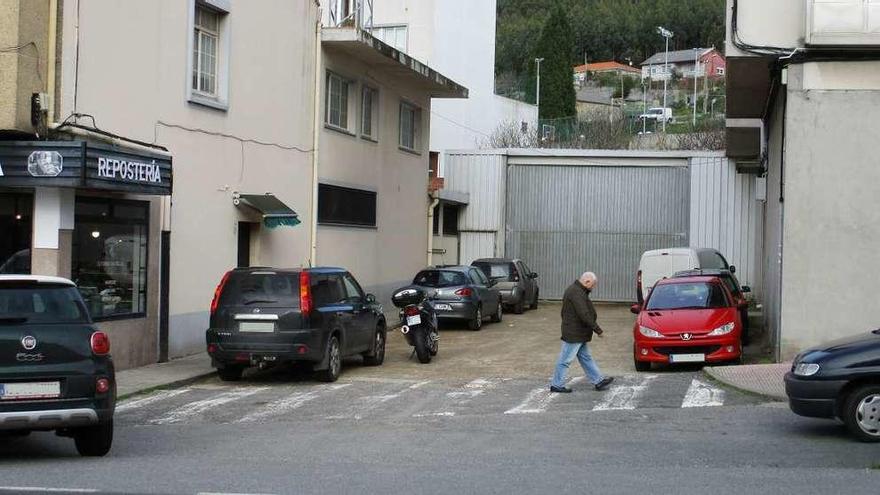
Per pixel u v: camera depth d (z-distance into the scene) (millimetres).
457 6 45312
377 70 28156
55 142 14164
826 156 16953
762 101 22469
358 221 27156
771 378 15258
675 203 34719
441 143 44250
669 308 18156
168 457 9875
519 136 50344
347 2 30094
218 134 19688
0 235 14898
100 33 15891
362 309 17781
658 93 102938
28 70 14312
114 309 16406
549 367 18359
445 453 10094
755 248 32812
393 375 17234
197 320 19062
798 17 17156
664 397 14297
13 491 7953
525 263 36094
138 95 16984
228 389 15461
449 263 35750
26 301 9359
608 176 35375
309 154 23938
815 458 9672
